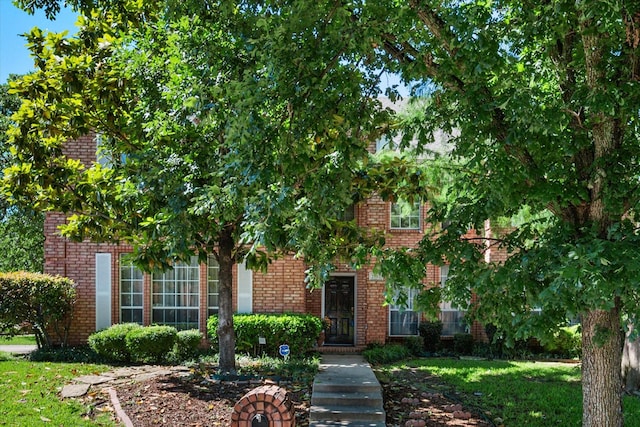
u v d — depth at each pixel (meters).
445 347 18.22
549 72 7.91
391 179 10.65
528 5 6.13
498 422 9.80
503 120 6.35
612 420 6.60
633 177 6.02
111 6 9.61
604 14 5.16
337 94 6.32
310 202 6.55
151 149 9.96
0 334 15.95
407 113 10.48
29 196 10.59
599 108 5.37
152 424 8.93
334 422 9.71
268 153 5.95
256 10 7.34
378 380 12.68
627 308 5.32
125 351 14.49
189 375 12.09
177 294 16.89
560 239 5.87
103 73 9.55
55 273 16.53
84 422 8.78
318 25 6.18
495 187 6.05
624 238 5.43
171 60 10.05
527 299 5.92
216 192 7.11
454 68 6.43
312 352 16.62
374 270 7.07
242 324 15.38
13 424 8.46
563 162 6.30
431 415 10.29
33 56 9.55
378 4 6.24
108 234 11.23
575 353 17.14
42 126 9.67
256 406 6.18
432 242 7.13
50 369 12.65
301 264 16.83
